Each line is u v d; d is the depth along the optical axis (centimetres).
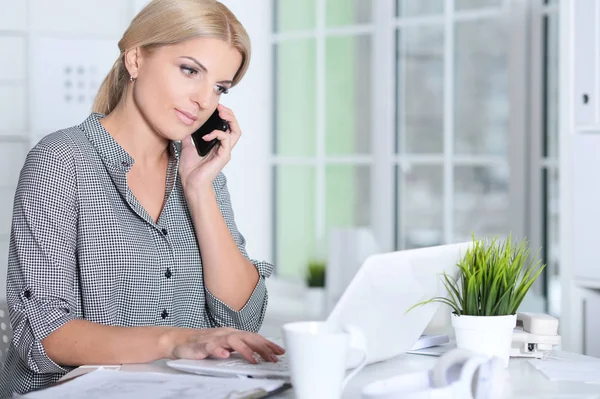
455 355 128
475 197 374
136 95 183
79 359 157
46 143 177
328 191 422
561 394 134
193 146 193
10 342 194
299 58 430
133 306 181
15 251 169
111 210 179
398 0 398
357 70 410
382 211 402
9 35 375
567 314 306
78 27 384
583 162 300
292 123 434
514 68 357
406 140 398
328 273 400
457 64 379
